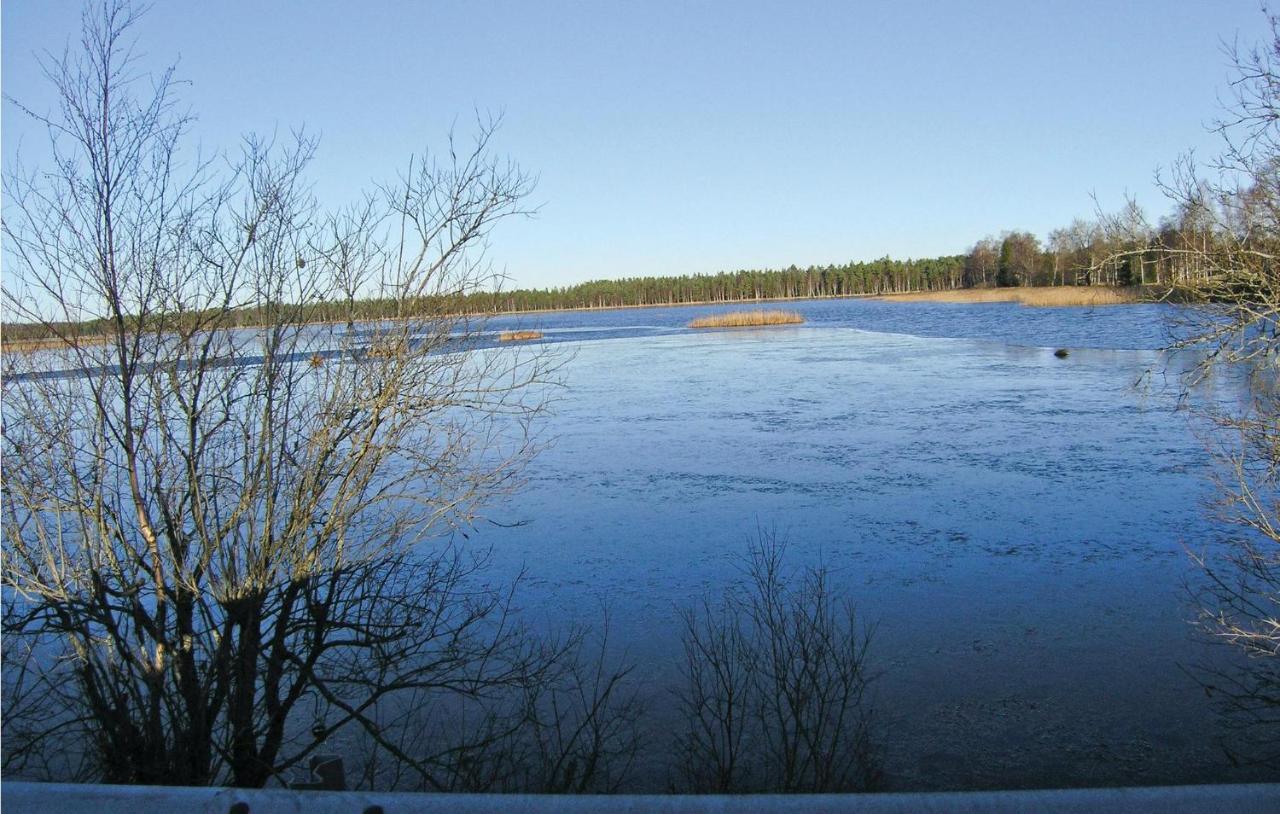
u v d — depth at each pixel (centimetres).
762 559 823
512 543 889
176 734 390
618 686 574
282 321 450
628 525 944
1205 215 560
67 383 412
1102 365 2227
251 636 425
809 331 4328
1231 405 1259
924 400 1759
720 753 493
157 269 422
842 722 529
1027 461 1184
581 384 2252
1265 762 481
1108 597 713
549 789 450
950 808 224
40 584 391
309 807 235
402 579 631
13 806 243
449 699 556
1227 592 698
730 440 1408
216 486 435
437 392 490
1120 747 503
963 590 738
